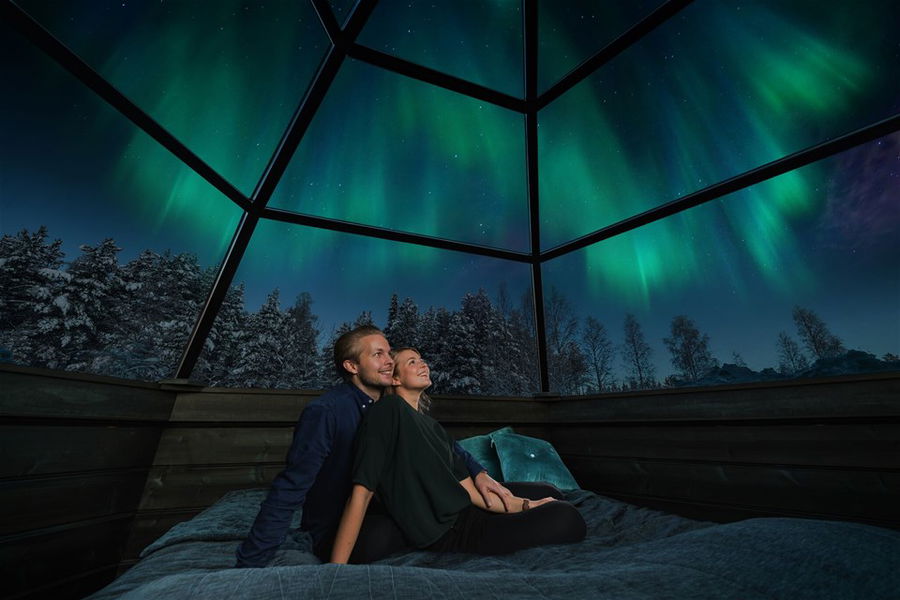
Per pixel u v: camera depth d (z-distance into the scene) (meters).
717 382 3.09
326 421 1.32
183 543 1.54
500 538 1.30
